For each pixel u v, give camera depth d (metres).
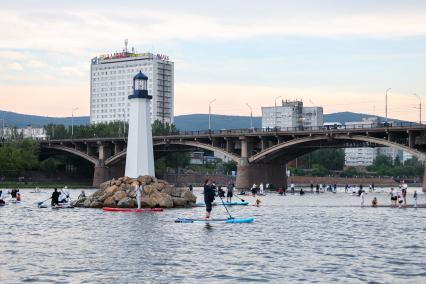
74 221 69.44
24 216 78.19
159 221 68.62
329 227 62.22
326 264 37.38
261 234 54.56
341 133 180.00
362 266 36.66
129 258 39.41
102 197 99.31
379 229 60.09
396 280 32.34
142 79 105.12
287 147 194.75
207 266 36.47
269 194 175.88
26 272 34.31
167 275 33.59
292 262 38.12
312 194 185.25
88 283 31.39
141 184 98.75
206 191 67.69
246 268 35.84
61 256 40.25
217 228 60.06
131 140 105.00
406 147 167.88
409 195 168.88
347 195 176.25
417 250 43.84
